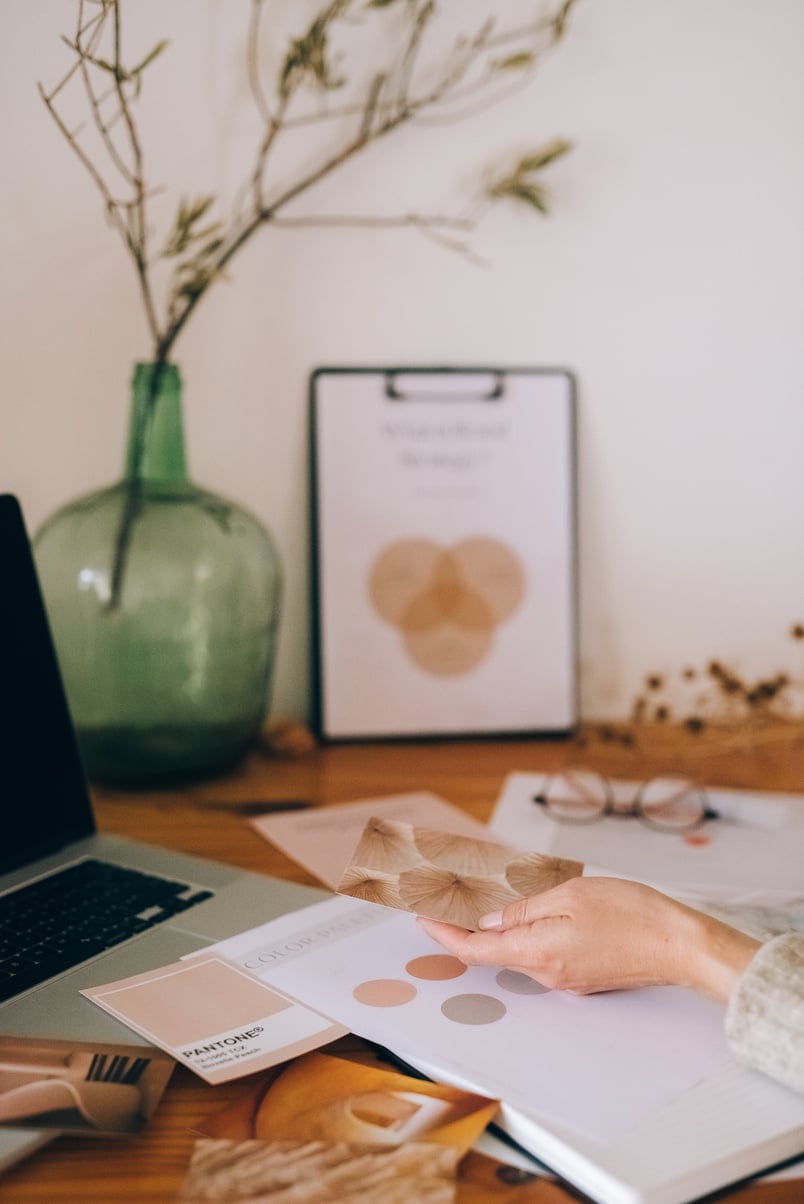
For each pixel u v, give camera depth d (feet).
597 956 2.01
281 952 2.26
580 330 3.94
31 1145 1.63
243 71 3.61
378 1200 1.54
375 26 3.64
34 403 3.72
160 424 3.34
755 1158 1.61
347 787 3.44
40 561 3.32
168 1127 1.74
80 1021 1.98
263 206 3.74
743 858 2.85
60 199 3.59
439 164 3.78
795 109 3.82
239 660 3.44
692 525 4.09
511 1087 1.76
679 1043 1.91
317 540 3.89
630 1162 1.56
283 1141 1.67
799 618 4.12
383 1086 1.80
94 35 3.15
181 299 3.74
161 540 3.29
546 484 3.98
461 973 2.17
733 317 3.96
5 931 2.36
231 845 2.94
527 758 3.78
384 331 3.88
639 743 3.89
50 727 2.87
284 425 3.90
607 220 3.87
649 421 4.01
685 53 3.76
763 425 4.03
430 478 3.92
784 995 1.80
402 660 3.96
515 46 3.72
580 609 4.11
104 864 2.74
